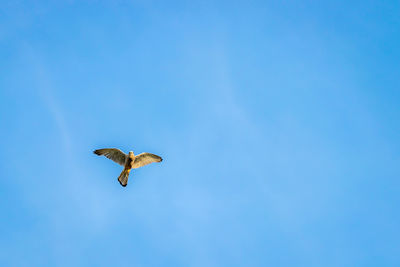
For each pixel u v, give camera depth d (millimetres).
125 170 26047
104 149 26047
